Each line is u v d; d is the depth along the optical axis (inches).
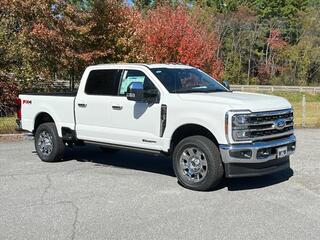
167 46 1074.7
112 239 211.3
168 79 322.7
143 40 902.4
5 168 364.8
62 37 734.5
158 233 218.2
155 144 315.0
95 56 796.6
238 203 265.0
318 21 3034.0
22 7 698.2
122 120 332.5
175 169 303.1
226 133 276.4
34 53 737.6
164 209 254.7
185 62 1075.9
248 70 3083.2
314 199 272.8
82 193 288.8
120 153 430.3
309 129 657.6
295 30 3203.7
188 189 296.4
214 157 283.6
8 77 751.7
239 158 275.9
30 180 323.9
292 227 224.8
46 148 390.6
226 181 317.7
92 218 240.7
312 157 409.4
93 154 425.7
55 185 309.1
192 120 291.4
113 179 326.0
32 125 403.9
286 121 300.5
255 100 291.9
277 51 3090.6
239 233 217.2
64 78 834.8
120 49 854.5
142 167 368.5
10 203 268.2
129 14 886.4
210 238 211.3
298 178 326.0
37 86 800.9
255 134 281.4
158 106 311.0
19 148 463.8
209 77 355.9
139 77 329.7
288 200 270.7
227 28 2992.1
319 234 215.6
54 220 237.9
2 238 213.9
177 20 1117.1
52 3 722.8
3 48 735.7
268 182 314.7
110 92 344.5
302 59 2989.7
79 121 363.6
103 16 826.2
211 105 284.8
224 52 3004.4
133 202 268.4
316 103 1707.7
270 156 286.0
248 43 3083.2
